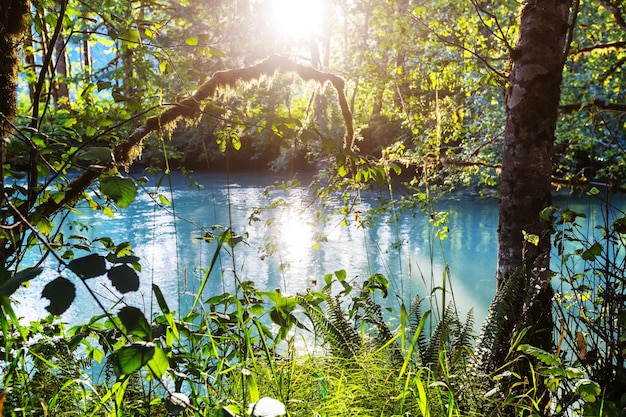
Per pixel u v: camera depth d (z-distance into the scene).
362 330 2.79
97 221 15.78
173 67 2.50
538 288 3.03
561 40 4.43
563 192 18.59
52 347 2.10
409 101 8.27
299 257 11.98
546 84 4.38
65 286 1.12
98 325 2.12
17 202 2.16
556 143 9.86
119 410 1.74
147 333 1.11
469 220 16.14
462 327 3.11
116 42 2.68
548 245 4.26
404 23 7.48
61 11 2.15
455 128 8.86
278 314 1.84
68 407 1.93
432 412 2.14
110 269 1.17
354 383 2.38
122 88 2.47
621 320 2.32
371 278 3.06
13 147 2.11
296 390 2.14
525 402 2.40
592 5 9.37
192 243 13.31
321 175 5.40
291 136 2.03
